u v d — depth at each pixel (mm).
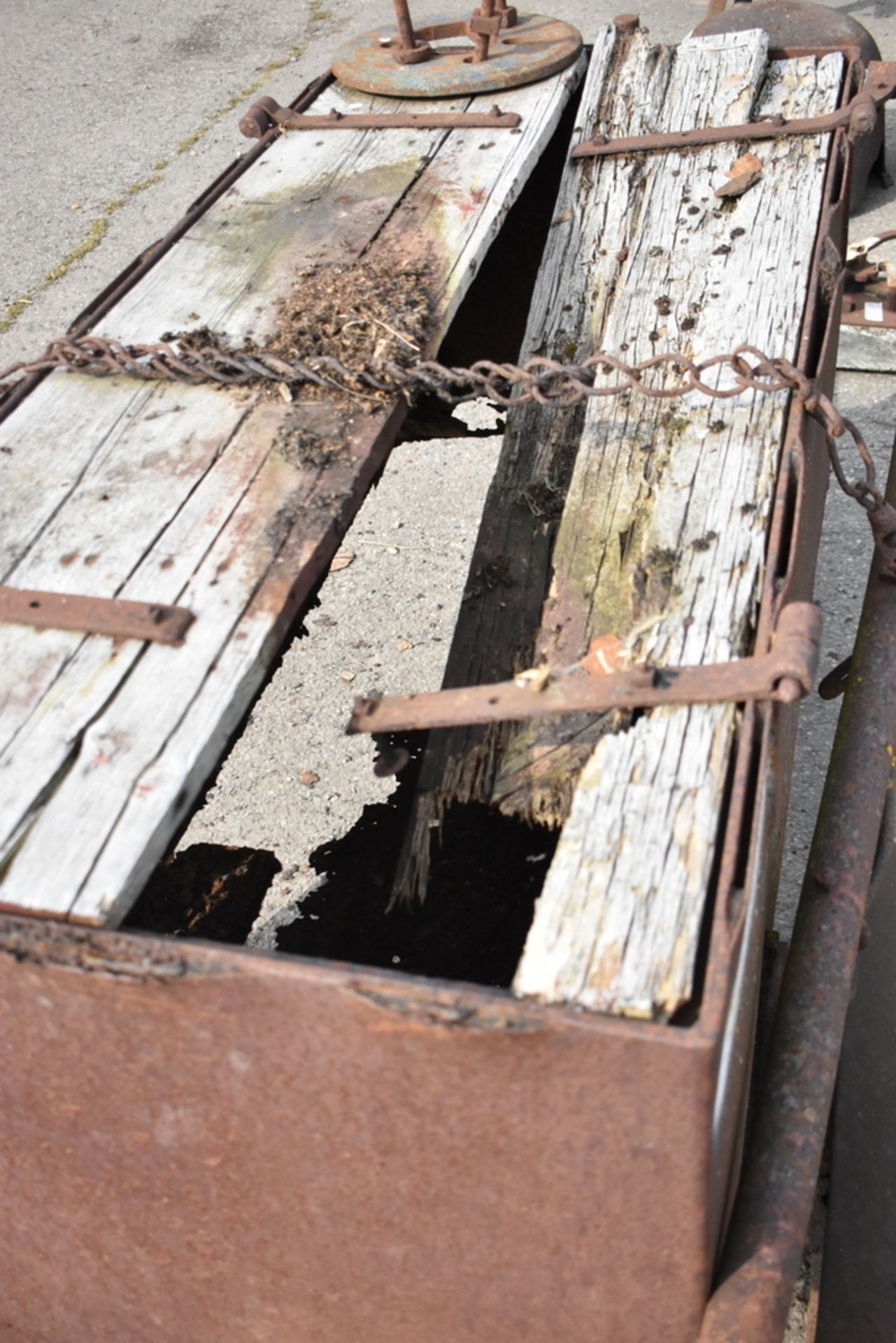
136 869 1386
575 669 1672
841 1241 2254
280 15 8633
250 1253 1583
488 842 2318
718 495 1883
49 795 1477
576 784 1547
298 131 3000
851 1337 2125
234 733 2406
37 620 1715
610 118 2816
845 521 4211
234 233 2600
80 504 1925
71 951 1333
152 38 8594
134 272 2506
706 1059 1178
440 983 1251
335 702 3891
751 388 1979
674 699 1528
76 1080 1457
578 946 1285
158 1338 1777
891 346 4703
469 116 2848
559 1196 1371
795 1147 1616
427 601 4230
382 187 2674
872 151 5598
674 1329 1491
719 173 2586
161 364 2174
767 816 1498
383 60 3121
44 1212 1647
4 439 2088
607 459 1997
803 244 2332
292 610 1722
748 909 1313
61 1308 1801
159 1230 1601
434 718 1590
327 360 2061
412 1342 1630
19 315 5750
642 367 1907
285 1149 1435
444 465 4859
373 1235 1496
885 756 2145
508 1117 1311
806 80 2820
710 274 2330
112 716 1566
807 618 1534
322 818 3492
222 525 1843
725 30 5145
